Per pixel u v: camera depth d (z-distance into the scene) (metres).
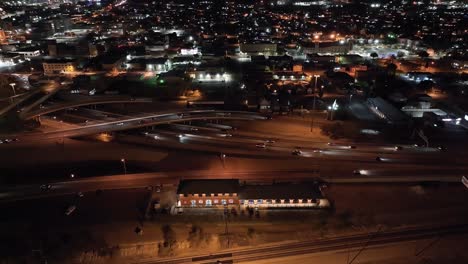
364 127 96.62
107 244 55.16
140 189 68.69
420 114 108.50
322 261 51.62
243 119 101.94
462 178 65.94
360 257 52.28
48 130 95.56
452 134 92.12
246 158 79.88
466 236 55.88
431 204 63.28
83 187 69.69
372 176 71.31
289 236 56.41
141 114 102.12
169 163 78.12
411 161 77.44
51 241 55.91
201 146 86.25
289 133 93.00
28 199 66.31
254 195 62.56
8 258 52.88
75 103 109.06
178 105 114.88
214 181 65.12
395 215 60.47
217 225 58.97
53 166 77.56
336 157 79.56
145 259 52.41
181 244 55.00
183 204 63.12
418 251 53.28
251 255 52.91
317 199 61.81
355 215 60.50
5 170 76.25
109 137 91.75
